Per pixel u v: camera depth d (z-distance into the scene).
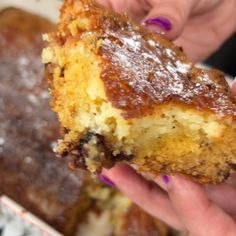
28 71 0.44
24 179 0.39
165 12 0.33
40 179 0.39
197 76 0.28
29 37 0.46
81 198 0.39
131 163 0.28
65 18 0.28
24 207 0.38
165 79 0.26
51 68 0.28
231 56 0.53
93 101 0.25
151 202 0.32
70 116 0.26
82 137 0.26
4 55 0.45
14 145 0.40
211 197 0.32
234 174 0.33
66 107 0.26
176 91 0.26
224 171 0.28
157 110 0.25
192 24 0.44
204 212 0.28
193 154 0.27
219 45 0.47
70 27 0.27
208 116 0.26
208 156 0.27
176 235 0.38
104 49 0.25
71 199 0.38
